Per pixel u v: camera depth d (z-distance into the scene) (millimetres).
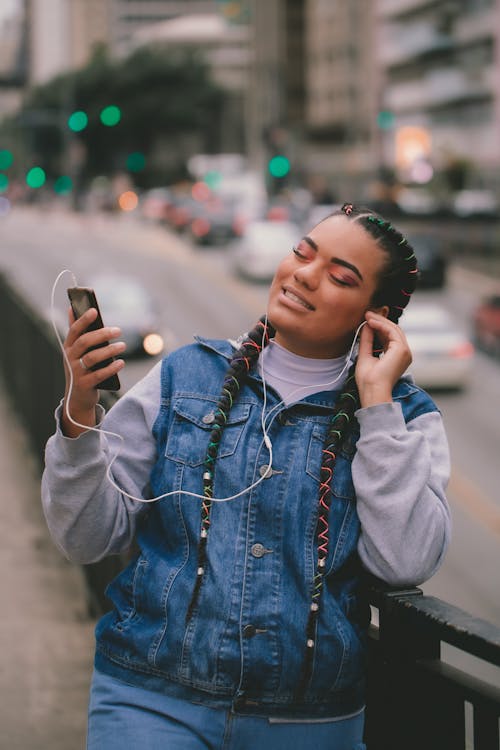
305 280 2102
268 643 1972
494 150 64062
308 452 2062
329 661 1993
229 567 2000
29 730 4242
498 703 1895
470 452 14734
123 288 20406
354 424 2109
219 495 2043
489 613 8180
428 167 54219
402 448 1992
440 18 68000
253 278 35750
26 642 5262
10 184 120062
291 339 2145
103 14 193125
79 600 5965
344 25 88500
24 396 10391
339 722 2049
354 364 2172
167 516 2080
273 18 99562
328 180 79812
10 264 41938
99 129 102750
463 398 18672
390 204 47719
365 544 2031
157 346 19469
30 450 9594
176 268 40188
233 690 1989
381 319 2119
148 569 2086
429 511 2010
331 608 2006
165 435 2158
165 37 139125
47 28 196250
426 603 2006
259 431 2080
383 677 2084
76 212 82062
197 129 105688
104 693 2088
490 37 63219
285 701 1994
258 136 100750
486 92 64188
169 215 59250
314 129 89438
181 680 2012
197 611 2006
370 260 2098
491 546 10117
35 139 105250
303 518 2025
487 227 39938
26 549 6938
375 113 81438
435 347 18719
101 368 2027
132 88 102875
